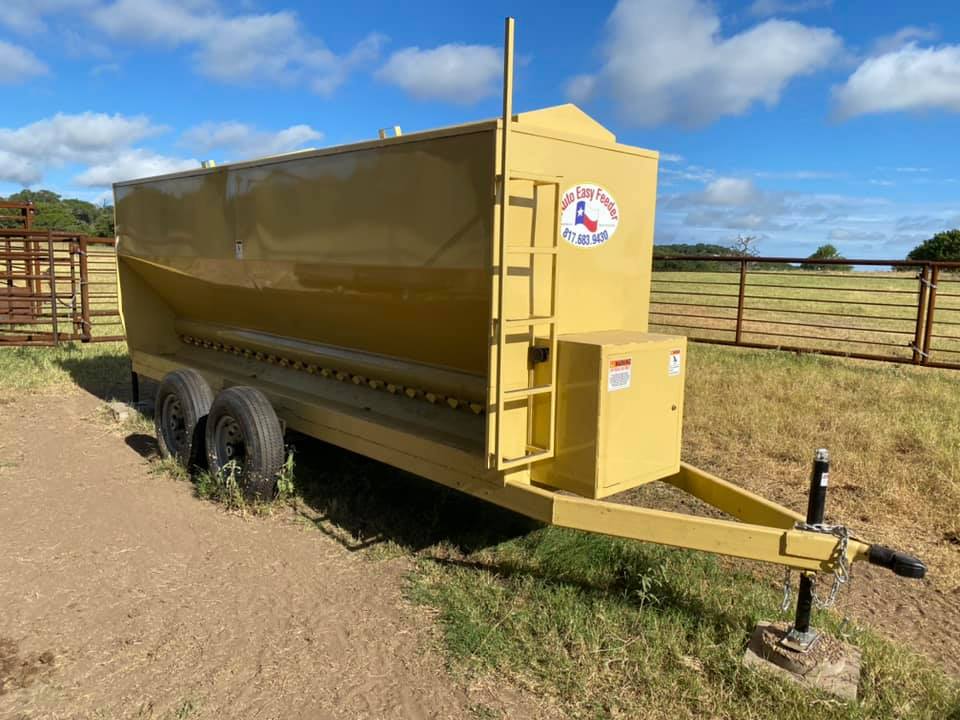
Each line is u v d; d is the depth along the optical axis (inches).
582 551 174.4
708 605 152.3
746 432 288.0
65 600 156.6
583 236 161.0
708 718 120.6
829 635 139.2
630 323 177.3
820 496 132.3
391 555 178.9
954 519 204.4
